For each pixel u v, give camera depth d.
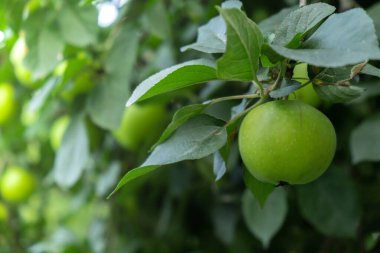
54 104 1.06
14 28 0.89
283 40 0.50
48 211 1.50
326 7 0.50
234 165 0.88
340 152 0.84
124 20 0.88
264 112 0.49
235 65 0.47
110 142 1.05
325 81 0.51
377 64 0.67
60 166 0.88
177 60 0.95
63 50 0.88
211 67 0.49
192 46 0.55
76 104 0.89
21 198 1.25
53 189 1.33
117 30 0.89
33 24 0.83
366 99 0.80
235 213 0.98
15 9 0.87
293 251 1.01
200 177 1.06
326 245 0.91
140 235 1.17
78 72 0.85
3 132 1.21
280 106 0.49
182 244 1.15
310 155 0.48
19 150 1.29
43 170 1.27
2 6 0.87
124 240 1.18
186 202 1.09
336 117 0.80
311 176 0.50
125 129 0.97
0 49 0.95
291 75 0.52
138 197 1.14
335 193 0.77
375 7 0.70
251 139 0.49
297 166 0.49
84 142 0.87
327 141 0.49
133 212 1.16
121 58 0.83
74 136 0.88
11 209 1.31
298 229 0.97
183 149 0.51
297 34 0.48
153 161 0.51
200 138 0.52
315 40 0.48
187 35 0.95
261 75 0.52
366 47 0.44
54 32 0.83
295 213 0.94
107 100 0.83
